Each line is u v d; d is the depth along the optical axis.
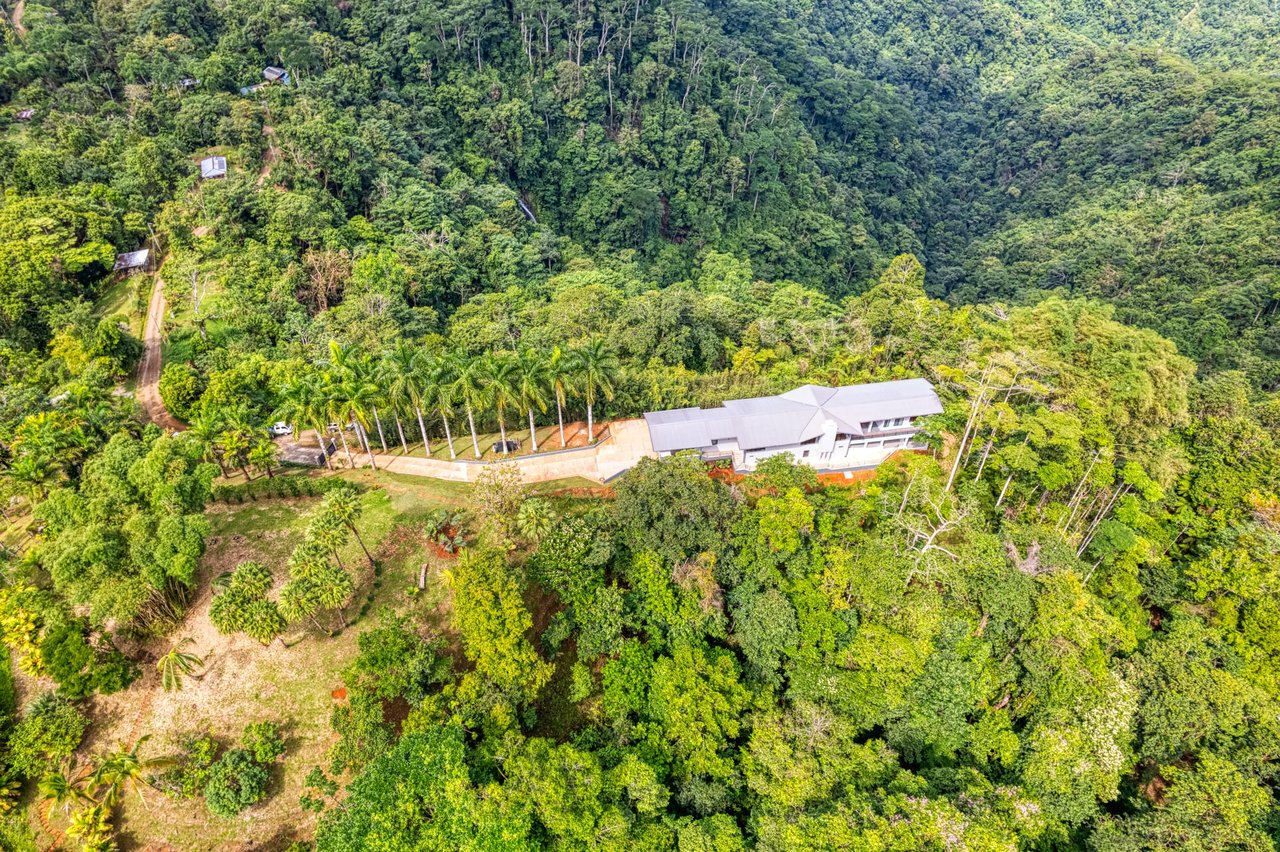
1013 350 81.62
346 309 105.81
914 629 54.97
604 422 87.44
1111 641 60.09
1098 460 69.62
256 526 69.69
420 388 74.69
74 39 155.50
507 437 85.56
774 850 45.88
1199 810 51.19
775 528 58.44
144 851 48.75
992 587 56.38
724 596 60.62
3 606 54.69
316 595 55.41
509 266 135.88
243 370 88.19
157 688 56.16
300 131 129.25
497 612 52.00
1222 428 80.44
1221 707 56.09
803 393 81.69
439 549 66.31
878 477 74.12
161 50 155.38
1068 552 60.56
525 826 44.69
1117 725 53.16
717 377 96.81
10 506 72.12
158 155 126.38
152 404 91.81
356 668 53.75
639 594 59.97
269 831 49.78
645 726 54.38
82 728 52.88
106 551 55.34
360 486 74.94
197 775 50.56
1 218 103.88
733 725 52.62
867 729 54.44
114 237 115.12
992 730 54.34
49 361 88.50
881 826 44.19
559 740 55.59
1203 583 66.19
